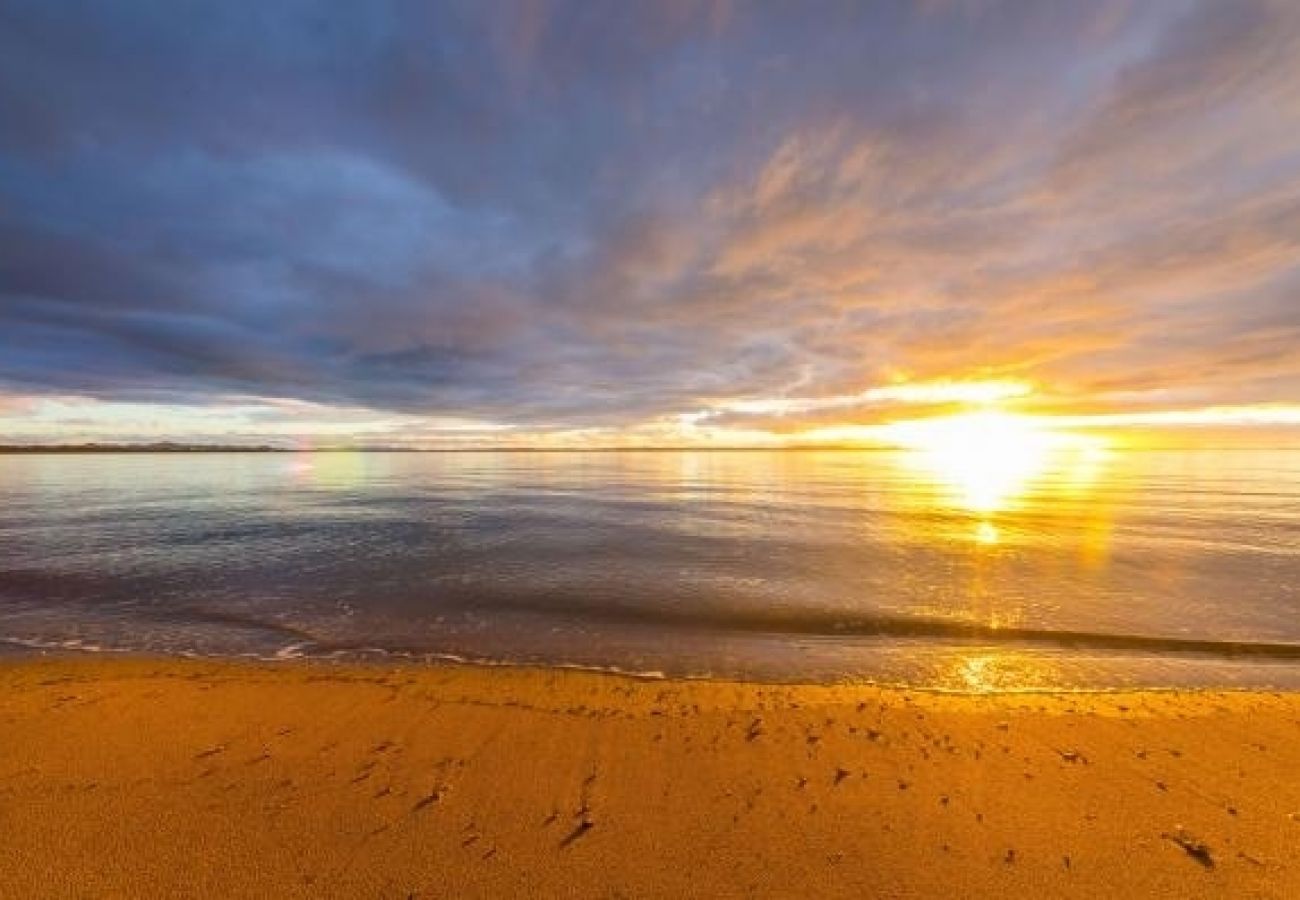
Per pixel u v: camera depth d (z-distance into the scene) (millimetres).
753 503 50125
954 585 17438
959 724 6727
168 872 3953
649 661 10492
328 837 4363
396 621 13258
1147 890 3871
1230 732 6461
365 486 76938
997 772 5520
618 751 5926
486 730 6406
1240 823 4637
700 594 16094
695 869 4070
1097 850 4289
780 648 11305
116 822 4496
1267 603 15172
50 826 4430
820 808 4855
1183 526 32594
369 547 25000
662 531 30734
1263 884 3922
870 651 11148
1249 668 10156
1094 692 8812
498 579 18219
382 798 4926
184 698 7211
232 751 5754
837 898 3799
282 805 4785
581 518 37625
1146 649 11297
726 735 6359
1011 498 55375
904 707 7340
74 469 134375
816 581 18078
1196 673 9891
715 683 8570
